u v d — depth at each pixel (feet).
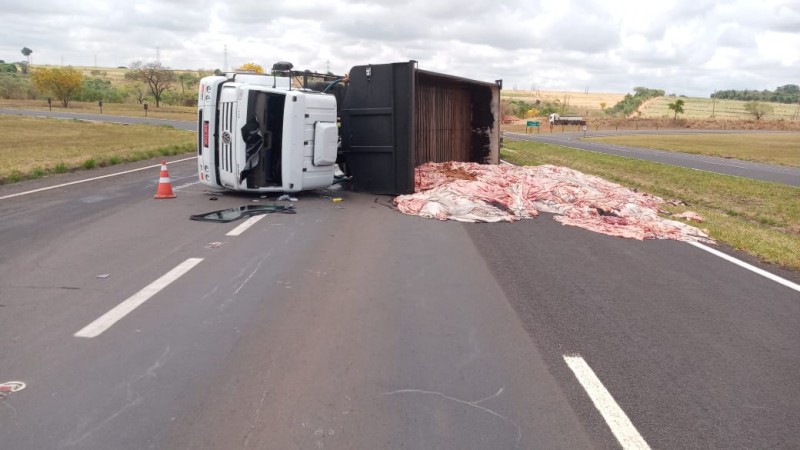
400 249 28.17
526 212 38.91
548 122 320.50
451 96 56.65
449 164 50.14
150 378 13.96
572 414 12.90
